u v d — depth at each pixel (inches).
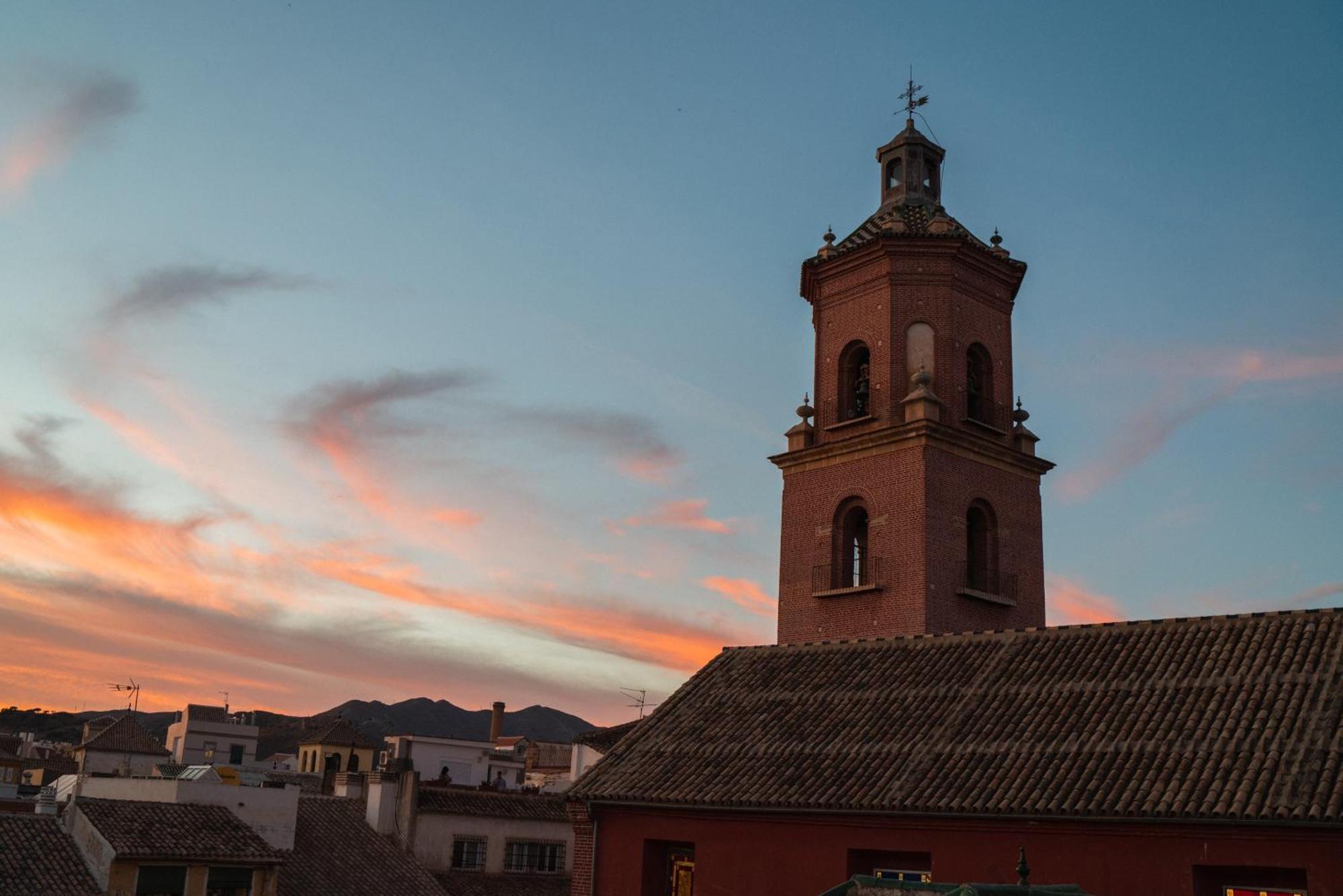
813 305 1482.5
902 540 1289.4
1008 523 1363.2
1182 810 722.8
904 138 1517.0
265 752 4881.9
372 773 1889.8
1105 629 984.3
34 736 4084.6
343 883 1603.1
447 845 1891.0
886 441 1322.6
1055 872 780.0
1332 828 682.2
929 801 827.4
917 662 1051.3
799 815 904.3
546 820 1995.6
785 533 1406.3
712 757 1008.2
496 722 3129.9
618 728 2313.0
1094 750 818.8
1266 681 824.3
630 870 999.0
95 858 1298.0
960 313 1381.6
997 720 903.1
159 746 3344.0
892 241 1375.5
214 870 1357.0
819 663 1121.4
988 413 1393.9
